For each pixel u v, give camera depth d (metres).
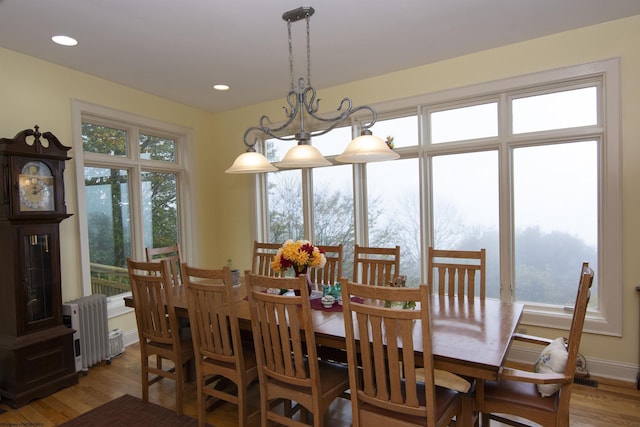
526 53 3.13
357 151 2.24
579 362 2.98
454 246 3.62
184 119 4.66
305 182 4.39
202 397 2.38
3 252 2.76
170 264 3.49
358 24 2.74
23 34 2.78
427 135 3.68
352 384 1.75
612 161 2.87
